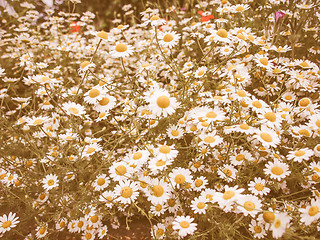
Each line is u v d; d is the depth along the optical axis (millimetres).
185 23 563
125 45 322
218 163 329
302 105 340
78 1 655
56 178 325
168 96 275
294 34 412
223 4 498
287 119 327
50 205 333
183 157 340
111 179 344
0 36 591
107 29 932
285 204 279
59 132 383
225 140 341
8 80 444
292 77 356
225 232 260
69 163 325
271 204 282
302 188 328
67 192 344
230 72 347
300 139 325
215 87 377
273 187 310
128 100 392
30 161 370
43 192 351
